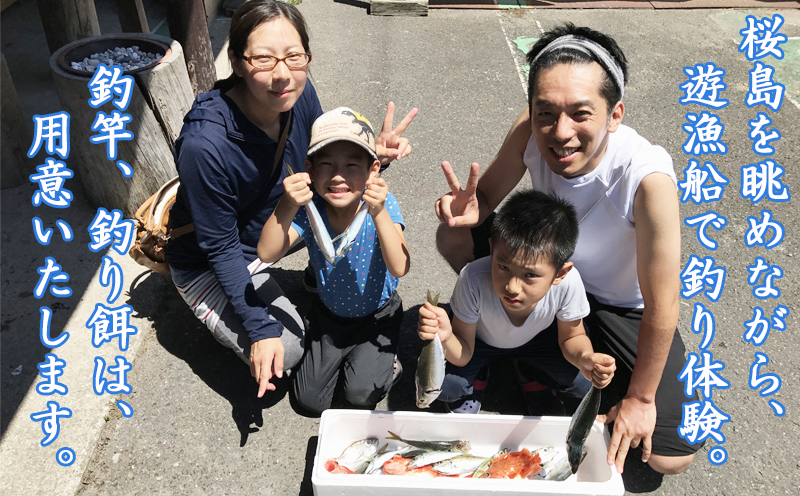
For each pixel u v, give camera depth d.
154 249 2.80
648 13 6.16
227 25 5.72
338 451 2.33
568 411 2.61
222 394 2.66
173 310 3.03
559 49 1.85
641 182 1.97
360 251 2.33
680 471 2.29
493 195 2.50
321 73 4.99
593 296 2.44
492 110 4.61
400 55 5.31
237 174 2.32
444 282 3.20
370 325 2.56
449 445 2.31
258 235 2.61
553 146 1.90
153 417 2.57
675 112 4.61
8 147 3.66
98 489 2.33
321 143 2.02
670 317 1.99
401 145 2.43
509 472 2.16
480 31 5.77
